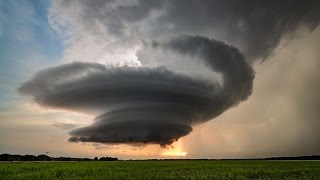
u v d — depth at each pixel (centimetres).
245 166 5231
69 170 3978
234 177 3069
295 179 2833
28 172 3716
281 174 3366
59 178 2933
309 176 3130
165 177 2877
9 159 14712
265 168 4456
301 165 5566
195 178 2822
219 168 4641
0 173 3544
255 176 3209
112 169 4384
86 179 2745
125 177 2889
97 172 3756
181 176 2988
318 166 5081
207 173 3466
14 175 3158
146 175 3136
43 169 4269
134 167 5012
